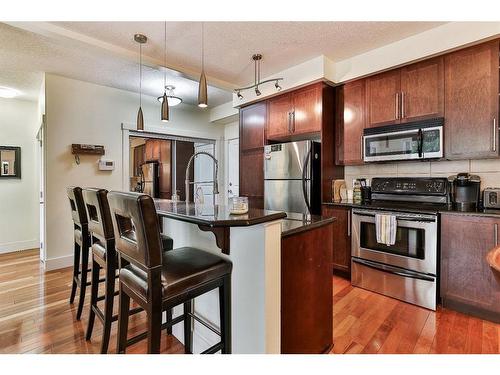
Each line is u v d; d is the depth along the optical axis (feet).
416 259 8.04
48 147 11.48
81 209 7.32
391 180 10.18
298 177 10.77
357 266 9.39
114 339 6.35
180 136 16.05
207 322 5.66
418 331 6.64
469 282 7.28
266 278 4.21
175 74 10.95
